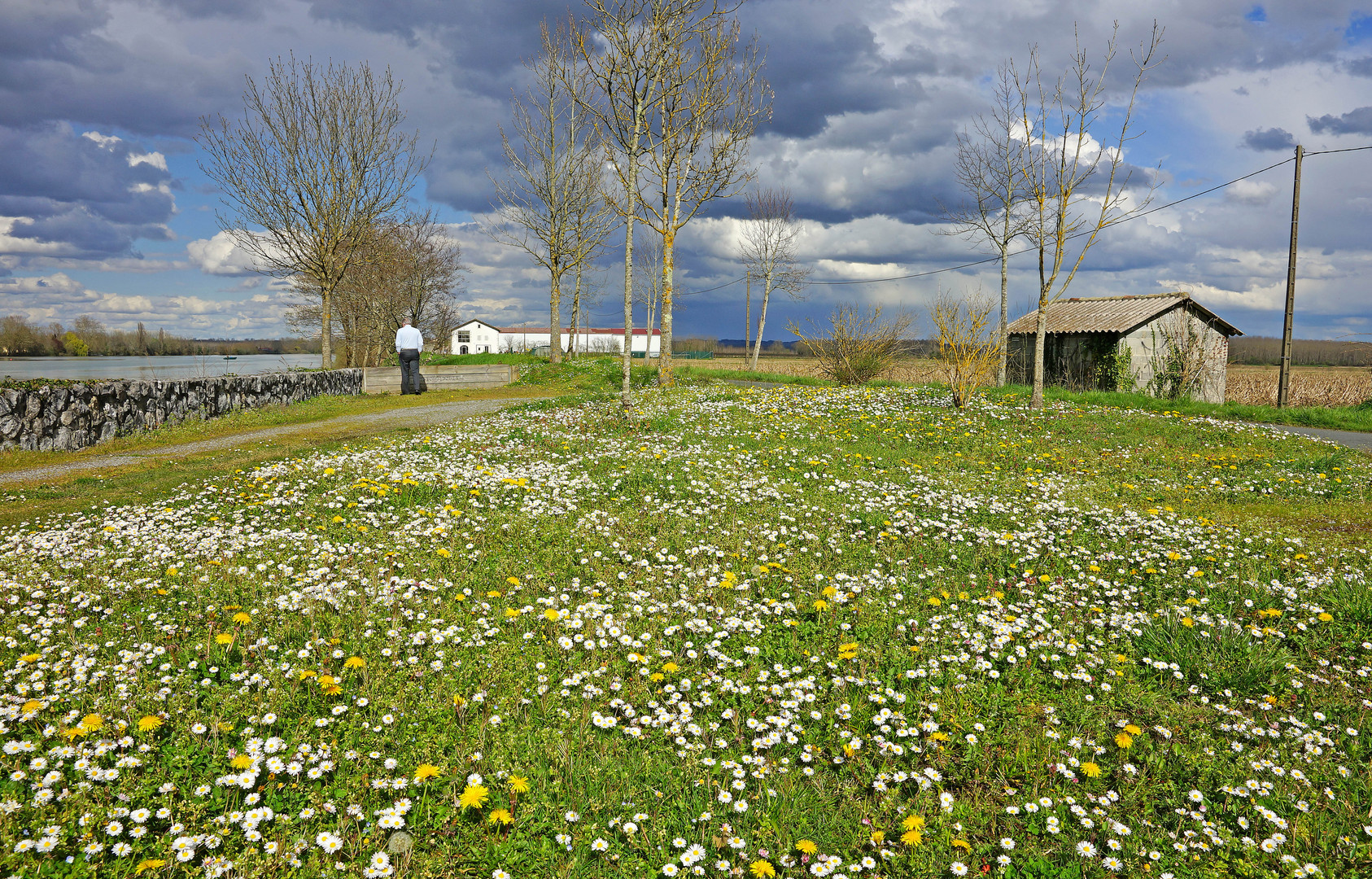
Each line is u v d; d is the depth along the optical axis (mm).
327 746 3633
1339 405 24406
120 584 5648
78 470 10594
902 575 6410
